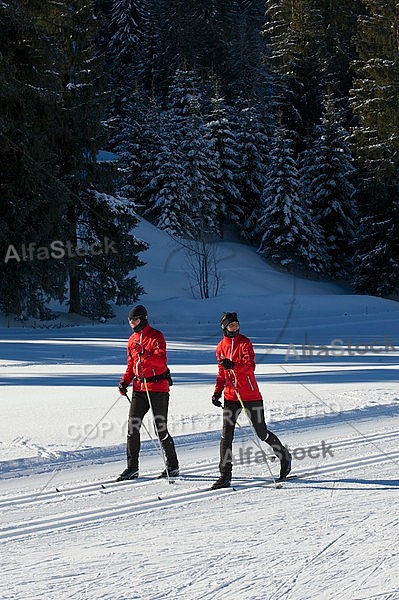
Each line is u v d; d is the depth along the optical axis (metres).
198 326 30.97
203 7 75.94
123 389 7.50
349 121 60.94
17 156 30.47
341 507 6.39
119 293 34.34
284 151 46.69
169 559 5.03
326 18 66.94
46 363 18.23
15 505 6.38
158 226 45.03
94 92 34.59
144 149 48.75
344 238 51.16
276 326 31.86
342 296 39.31
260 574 4.73
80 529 5.75
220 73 71.81
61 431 9.10
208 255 35.88
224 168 51.44
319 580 4.63
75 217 34.41
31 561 5.01
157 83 71.88
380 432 9.53
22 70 30.75
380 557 5.07
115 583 4.59
